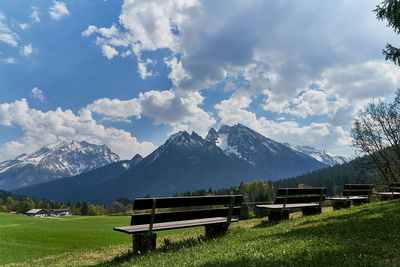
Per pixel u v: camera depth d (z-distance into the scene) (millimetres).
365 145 23281
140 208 6613
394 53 11898
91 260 8953
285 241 6184
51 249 19078
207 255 5820
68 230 29312
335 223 7598
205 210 8062
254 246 6094
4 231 27672
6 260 15742
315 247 5227
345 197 13977
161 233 19891
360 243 5211
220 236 8297
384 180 22984
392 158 22188
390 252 4523
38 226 34969
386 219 7117
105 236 24328
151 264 5664
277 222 10586
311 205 11781
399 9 10711
